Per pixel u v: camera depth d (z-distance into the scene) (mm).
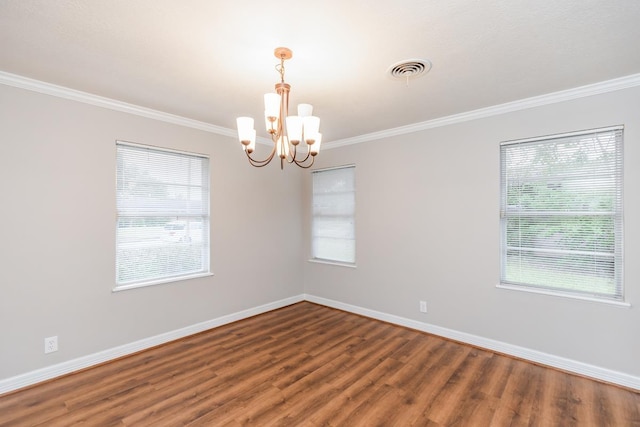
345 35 1818
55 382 2479
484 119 3088
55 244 2574
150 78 2395
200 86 2541
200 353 3006
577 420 2027
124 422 2004
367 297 4051
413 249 3607
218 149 3719
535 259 2871
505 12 1610
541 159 2822
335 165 4383
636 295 2381
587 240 2617
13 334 2377
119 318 2926
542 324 2775
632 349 2391
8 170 2361
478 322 3141
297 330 3600
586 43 1908
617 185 2482
